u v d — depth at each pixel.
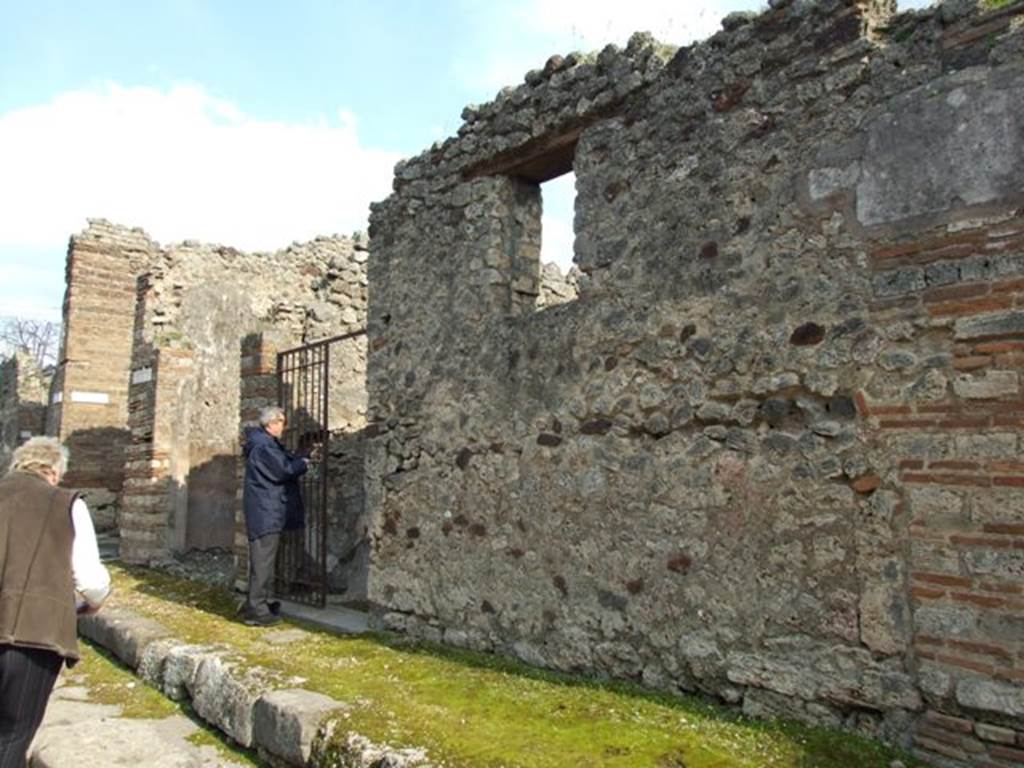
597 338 5.03
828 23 4.11
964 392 3.48
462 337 5.97
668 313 4.66
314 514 8.37
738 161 4.41
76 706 5.40
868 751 3.53
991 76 3.51
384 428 6.55
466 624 5.70
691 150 4.65
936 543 3.51
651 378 4.71
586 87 5.31
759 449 4.17
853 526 3.79
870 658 3.69
